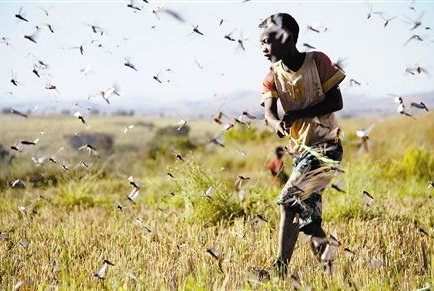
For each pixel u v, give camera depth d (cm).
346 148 2389
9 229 1234
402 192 1820
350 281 745
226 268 828
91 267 866
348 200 1342
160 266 846
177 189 1485
